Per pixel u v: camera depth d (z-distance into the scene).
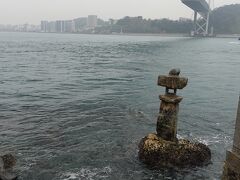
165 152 12.47
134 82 32.25
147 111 20.83
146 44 123.38
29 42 121.69
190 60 59.72
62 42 130.00
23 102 22.61
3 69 40.00
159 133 12.98
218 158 13.63
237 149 7.66
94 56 65.31
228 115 21.00
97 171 12.18
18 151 13.73
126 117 19.30
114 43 129.50
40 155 13.38
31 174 11.73
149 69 43.50
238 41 184.00
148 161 12.60
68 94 25.66
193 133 16.95
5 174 11.15
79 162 12.86
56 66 45.34
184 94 27.34
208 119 19.83
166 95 12.66
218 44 138.38
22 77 34.03
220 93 28.52
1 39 144.88
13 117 18.78
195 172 12.24
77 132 16.36
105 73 38.88
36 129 16.69
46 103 22.44
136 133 16.44
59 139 15.31
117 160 13.08
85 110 20.70
